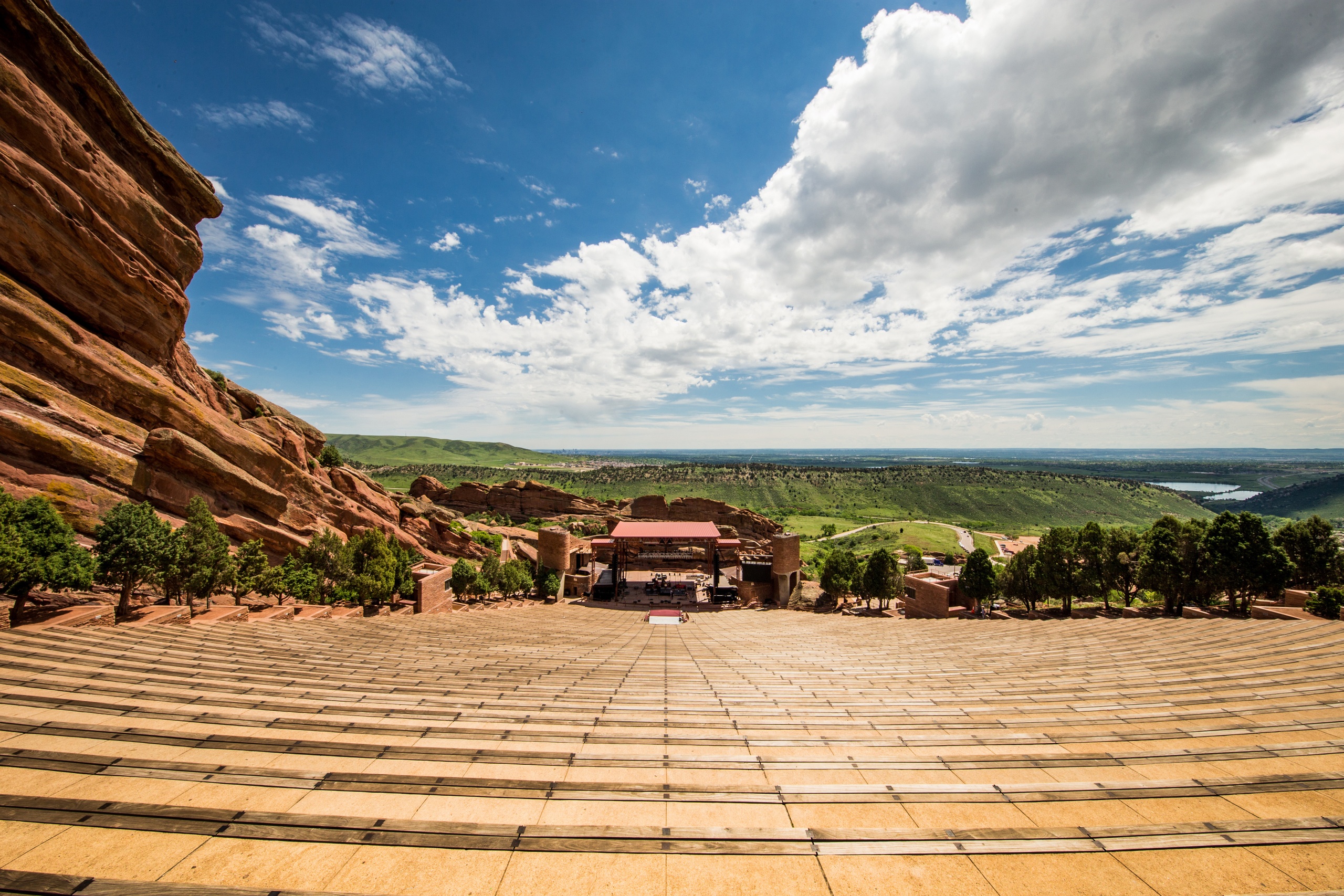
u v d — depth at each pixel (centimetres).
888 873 411
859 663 1541
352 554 2841
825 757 645
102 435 2325
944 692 1088
